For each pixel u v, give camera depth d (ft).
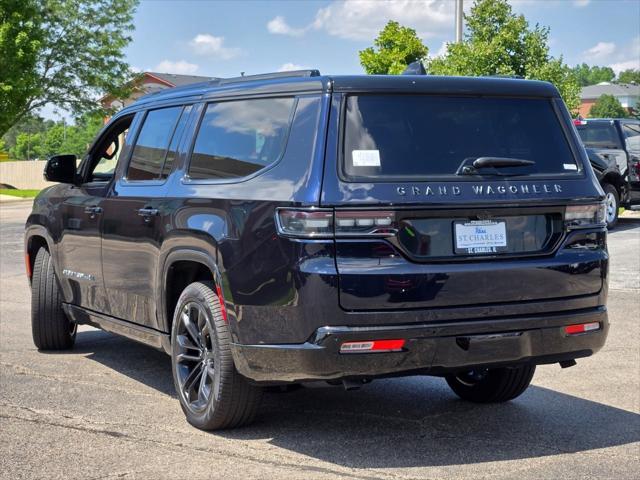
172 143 18.65
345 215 14.33
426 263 14.65
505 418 17.83
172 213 17.46
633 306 30.55
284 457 15.21
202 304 16.46
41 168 162.30
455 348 14.74
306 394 19.74
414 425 17.29
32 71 129.49
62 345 24.35
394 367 14.49
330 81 15.21
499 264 15.10
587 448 15.88
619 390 20.13
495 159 15.37
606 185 55.62
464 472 14.51
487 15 71.46
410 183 14.73
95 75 141.79
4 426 17.03
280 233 14.67
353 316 14.21
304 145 15.05
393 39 119.65
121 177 20.25
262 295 14.94
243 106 16.90
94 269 21.07
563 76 72.23
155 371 21.93
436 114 15.52
